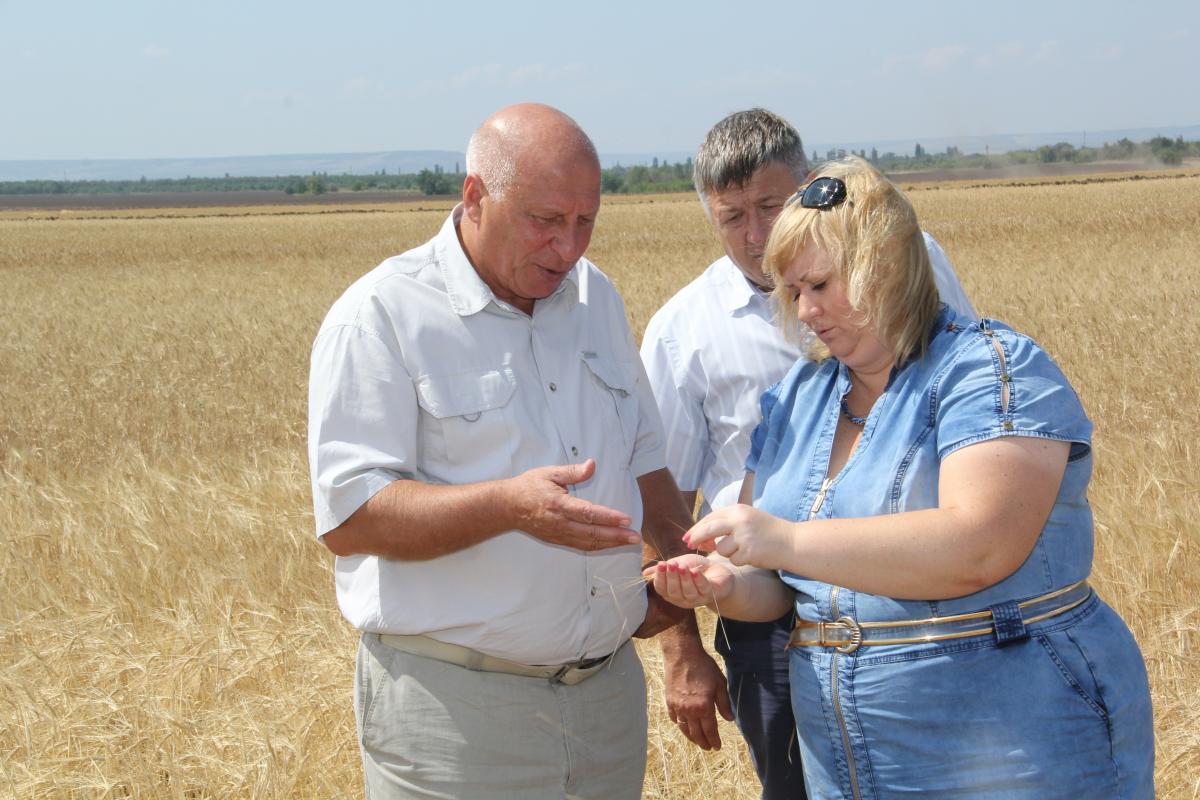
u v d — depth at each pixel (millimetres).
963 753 1897
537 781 2443
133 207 102375
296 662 4172
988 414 1829
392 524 2193
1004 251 24891
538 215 2230
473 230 2367
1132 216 32562
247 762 3449
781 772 2662
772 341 2777
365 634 2506
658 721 3699
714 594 2170
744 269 2779
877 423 2016
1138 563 4699
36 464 8742
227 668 4051
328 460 2270
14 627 4766
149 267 33438
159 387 12164
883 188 1942
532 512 2078
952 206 41562
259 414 10555
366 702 2463
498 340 2402
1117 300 14398
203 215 75938
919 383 1960
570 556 2395
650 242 34688
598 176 2301
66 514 6258
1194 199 38375
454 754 2385
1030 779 1852
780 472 2221
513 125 2258
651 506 2732
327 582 5199
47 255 39375
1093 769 1867
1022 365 1865
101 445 9617
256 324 17859
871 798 2014
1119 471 6152
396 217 61688
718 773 3406
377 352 2297
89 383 12742
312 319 18250
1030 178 82438
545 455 2408
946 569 1793
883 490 1953
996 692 1877
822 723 2074
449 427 2350
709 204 2779
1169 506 5270
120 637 4477
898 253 1915
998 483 1788
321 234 47281
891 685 1947
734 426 2836
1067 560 1917
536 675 2434
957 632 1901
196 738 3564
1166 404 8453
